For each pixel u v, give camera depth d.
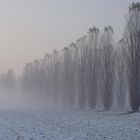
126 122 40.59
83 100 81.44
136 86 57.69
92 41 78.69
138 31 58.34
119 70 76.44
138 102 57.69
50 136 28.50
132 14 59.28
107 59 71.69
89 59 78.56
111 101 70.88
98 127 35.34
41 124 39.38
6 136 28.84
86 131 31.95
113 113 58.88
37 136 28.55
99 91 75.75
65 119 46.16
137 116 49.75
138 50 57.97
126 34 59.41
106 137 27.70
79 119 45.94
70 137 27.78
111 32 74.25
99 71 75.38
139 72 57.78
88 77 78.62
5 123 41.06
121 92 76.44
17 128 35.28
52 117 50.53
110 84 70.75
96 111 67.56
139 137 27.78
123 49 69.81
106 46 72.81
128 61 58.84
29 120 45.34
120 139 26.66
